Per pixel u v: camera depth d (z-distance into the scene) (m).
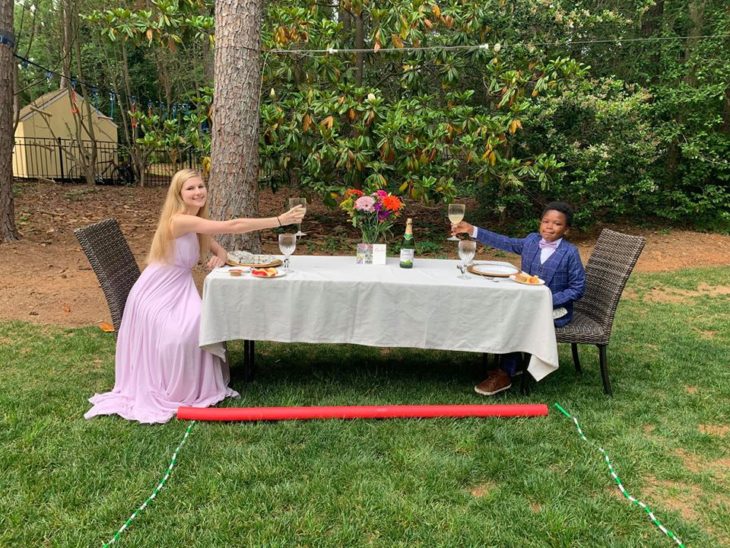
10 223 7.57
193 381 3.27
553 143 8.77
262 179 8.38
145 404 3.19
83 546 2.09
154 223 9.51
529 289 3.16
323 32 7.66
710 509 2.44
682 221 11.20
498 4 8.73
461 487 2.57
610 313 3.54
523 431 3.07
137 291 3.29
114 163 15.34
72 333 4.54
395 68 10.12
